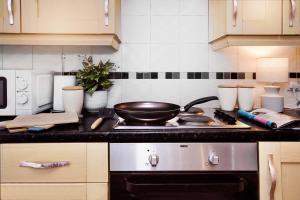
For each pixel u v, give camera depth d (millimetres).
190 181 973
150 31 1581
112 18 1281
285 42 1316
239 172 989
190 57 1591
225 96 1464
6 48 1563
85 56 1578
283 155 986
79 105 1339
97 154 978
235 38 1311
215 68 1597
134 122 1108
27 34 1294
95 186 978
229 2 1274
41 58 1573
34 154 976
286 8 1281
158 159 976
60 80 1429
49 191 977
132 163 978
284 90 1595
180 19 1581
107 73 1450
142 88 1593
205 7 1580
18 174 974
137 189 925
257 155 991
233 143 984
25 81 1231
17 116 1205
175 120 1165
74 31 1277
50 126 1027
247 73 1598
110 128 1042
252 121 1173
